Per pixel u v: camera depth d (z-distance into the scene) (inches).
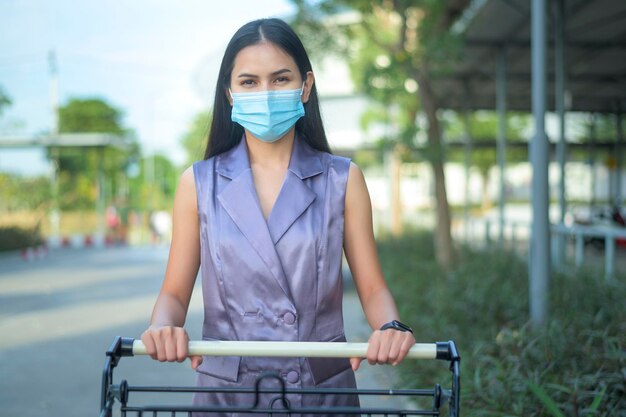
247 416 72.7
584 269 284.0
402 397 194.5
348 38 420.2
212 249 73.7
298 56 76.8
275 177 77.0
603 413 134.6
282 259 72.6
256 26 76.4
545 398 125.3
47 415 185.8
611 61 556.1
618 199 800.9
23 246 839.1
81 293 445.4
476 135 1249.4
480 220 553.0
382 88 402.0
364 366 227.6
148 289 464.4
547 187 242.2
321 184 76.1
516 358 162.6
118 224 1021.2
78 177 1987.0
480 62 556.4
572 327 192.2
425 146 426.0
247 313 72.4
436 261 457.4
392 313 73.2
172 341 64.7
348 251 77.9
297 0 388.8
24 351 266.8
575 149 951.0
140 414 65.2
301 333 72.2
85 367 239.8
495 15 419.8
